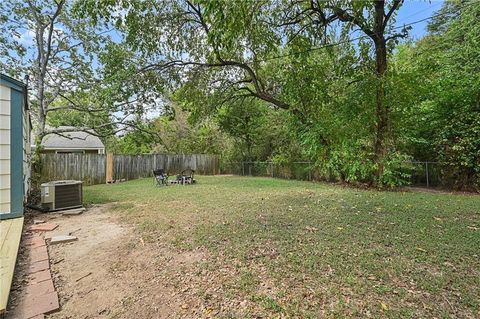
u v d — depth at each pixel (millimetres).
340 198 7312
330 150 10562
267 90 11750
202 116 11797
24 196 6449
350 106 9320
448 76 9461
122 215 5898
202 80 10398
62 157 13000
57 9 10594
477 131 8070
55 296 2656
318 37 7453
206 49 9102
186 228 4656
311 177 13344
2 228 4508
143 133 14250
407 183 9758
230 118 16938
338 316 2172
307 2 6730
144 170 16672
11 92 5297
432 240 3795
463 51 10391
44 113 11477
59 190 6324
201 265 3182
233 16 3770
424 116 9469
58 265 3383
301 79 9414
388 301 2354
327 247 3574
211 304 2438
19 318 2305
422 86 9008
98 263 3389
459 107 8602
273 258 3283
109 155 14570
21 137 5410
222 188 10312
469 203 6285
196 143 21250
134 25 7820
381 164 9289
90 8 6574
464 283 2623
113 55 9445
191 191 9555
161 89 9945
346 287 2590
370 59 9000
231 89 11539
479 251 3381
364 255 3299
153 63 9141
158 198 8094
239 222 4930
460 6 11227
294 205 6418
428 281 2668
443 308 2244
